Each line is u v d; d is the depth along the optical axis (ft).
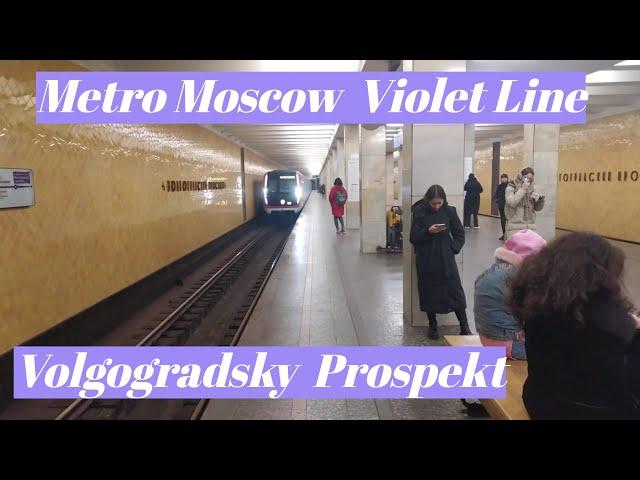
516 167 63.57
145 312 27.07
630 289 23.38
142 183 28.53
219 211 51.44
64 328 19.45
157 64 25.79
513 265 9.27
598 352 6.37
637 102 39.73
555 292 6.48
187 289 32.94
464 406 12.32
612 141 43.45
